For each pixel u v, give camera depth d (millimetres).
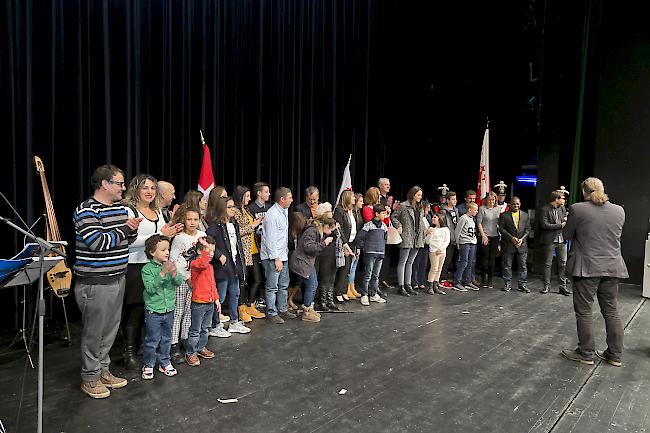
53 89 4543
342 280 5621
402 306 5562
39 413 2225
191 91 5820
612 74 7359
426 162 9875
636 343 4410
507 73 9305
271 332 4438
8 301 4320
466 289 6609
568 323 4953
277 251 4633
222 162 6176
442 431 2684
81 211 2885
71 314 4652
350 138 8273
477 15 9430
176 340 3494
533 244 8578
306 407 2924
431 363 3729
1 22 4168
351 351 3955
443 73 9656
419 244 6117
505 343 4270
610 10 7352
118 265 2984
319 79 7676
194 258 3574
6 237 4250
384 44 8875
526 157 9375
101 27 4895
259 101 6645
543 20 8703
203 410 2854
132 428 2627
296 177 7344
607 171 7430
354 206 5840
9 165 4246
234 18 6289
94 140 4879
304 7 7387
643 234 7145
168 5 5531
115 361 3631
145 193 3408
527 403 3076
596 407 3061
